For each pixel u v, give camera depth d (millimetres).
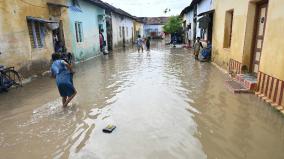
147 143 4270
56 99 6867
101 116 5543
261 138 4375
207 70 11016
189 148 4086
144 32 54406
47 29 10852
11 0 8375
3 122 5324
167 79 9234
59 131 4828
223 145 4156
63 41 12562
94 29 17750
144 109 5934
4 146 4309
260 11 7680
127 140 4387
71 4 13625
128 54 19125
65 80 5996
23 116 5641
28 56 9367
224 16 10961
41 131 4852
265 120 5129
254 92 6914
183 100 6559
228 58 10195
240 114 5473
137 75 10125
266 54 6273
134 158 3818
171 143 4262
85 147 4184
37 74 9992
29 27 9664
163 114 5586
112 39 23234
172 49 23438
